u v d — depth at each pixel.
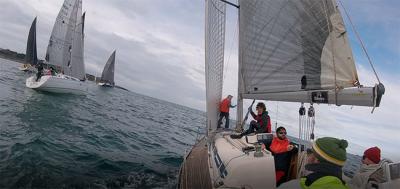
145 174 7.86
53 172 6.74
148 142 13.12
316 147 2.47
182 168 6.26
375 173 4.12
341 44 5.53
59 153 8.33
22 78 35.19
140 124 18.67
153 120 23.14
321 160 2.42
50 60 26.56
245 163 4.58
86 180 6.65
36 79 23.94
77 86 24.86
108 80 62.09
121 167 8.15
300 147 5.24
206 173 5.63
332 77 5.64
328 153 2.38
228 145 5.87
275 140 5.42
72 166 7.43
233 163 4.72
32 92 21.88
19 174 6.26
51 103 18.53
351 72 5.40
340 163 2.37
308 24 6.00
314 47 5.92
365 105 4.90
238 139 6.40
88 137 11.30
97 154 9.00
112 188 6.47
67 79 23.88
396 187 3.74
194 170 5.95
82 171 7.20
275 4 6.56
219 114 8.42
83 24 29.12
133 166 8.44
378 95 4.69
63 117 14.59
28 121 11.84
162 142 14.04
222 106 8.62
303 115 6.12
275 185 4.45
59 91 23.61
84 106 20.89
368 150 4.64
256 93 7.04
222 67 8.43
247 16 7.24
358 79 5.34
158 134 16.39
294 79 6.27
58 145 9.16
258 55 6.98
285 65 6.43
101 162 8.24
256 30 7.00
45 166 7.00
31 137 9.34
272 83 6.68
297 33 6.19
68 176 6.68
